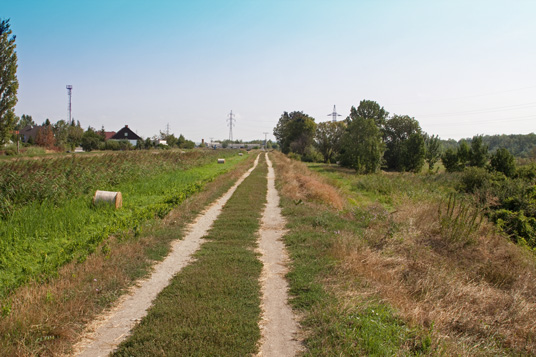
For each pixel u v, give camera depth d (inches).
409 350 163.6
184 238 369.1
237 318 192.7
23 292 211.9
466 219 377.4
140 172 798.5
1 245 317.7
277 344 171.5
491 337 185.0
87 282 233.6
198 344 166.2
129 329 184.4
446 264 290.7
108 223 424.8
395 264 282.8
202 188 702.5
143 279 255.3
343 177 1427.2
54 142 2245.3
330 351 161.0
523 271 291.6
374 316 188.2
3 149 1574.8
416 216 419.5
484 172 855.1
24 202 452.4
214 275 256.5
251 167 1568.7
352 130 1861.5
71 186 538.3
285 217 482.0
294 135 3240.7
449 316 199.9
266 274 268.7
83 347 167.3
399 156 1849.2
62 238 356.5
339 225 421.7
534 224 462.6
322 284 241.9
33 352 155.6
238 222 435.8
